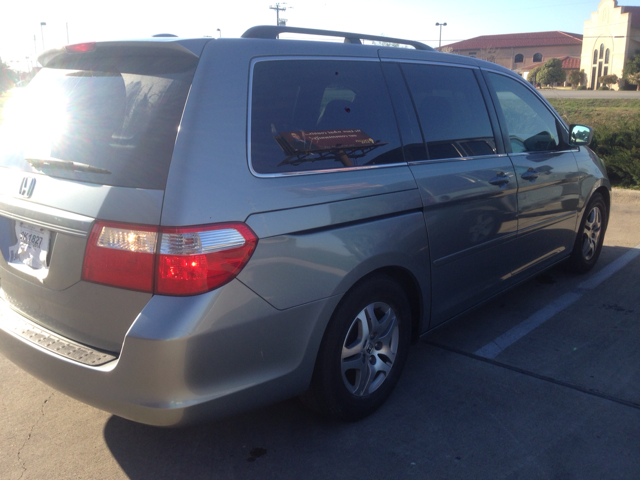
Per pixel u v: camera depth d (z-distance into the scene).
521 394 3.06
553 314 4.16
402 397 3.04
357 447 2.63
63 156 2.34
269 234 2.18
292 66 2.53
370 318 2.72
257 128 2.28
